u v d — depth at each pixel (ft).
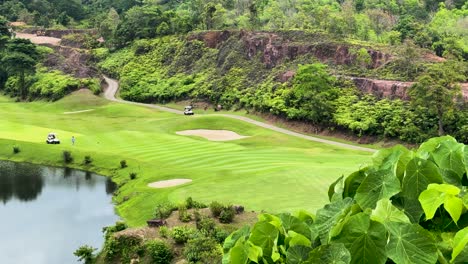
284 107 252.62
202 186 127.34
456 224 13.52
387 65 254.68
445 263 12.67
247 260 14.67
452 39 271.69
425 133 199.82
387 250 12.68
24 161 189.16
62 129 246.88
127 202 131.75
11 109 320.50
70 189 152.35
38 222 121.70
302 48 295.07
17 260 98.43
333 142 217.15
